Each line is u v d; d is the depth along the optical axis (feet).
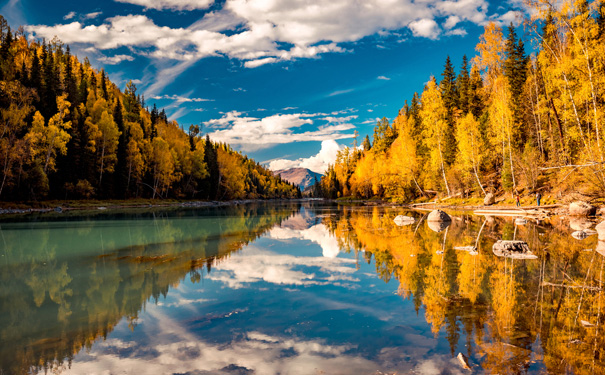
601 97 77.20
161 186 242.37
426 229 67.46
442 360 15.33
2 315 23.21
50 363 15.88
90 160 181.37
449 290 26.45
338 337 18.34
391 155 197.06
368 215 113.70
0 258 44.39
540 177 114.21
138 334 19.42
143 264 39.47
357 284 29.40
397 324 19.98
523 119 136.56
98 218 108.88
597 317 20.16
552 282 27.91
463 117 147.13
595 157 75.41
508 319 20.16
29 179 143.95
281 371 14.60
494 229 63.77
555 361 14.84
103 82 337.31
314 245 51.93
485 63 155.12
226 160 328.70
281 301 25.04
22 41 285.43
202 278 32.60
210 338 18.60
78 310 23.98
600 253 39.29
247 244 54.13
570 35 81.92
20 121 142.72
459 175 140.67
